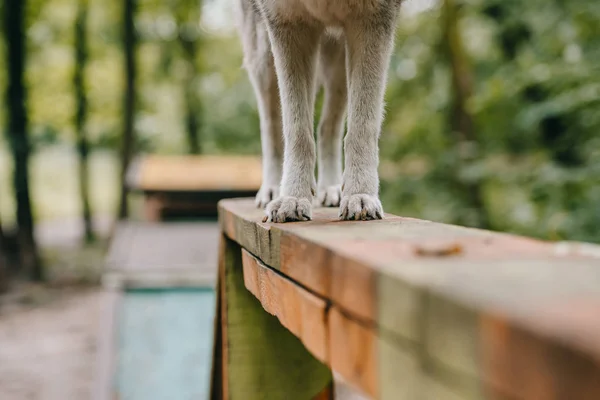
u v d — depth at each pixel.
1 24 14.10
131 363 4.85
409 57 12.37
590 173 7.05
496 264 1.00
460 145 9.91
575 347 0.60
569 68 7.65
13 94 13.37
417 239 1.33
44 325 10.01
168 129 18.75
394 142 11.52
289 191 2.44
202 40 17.05
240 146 17.30
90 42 17.16
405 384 0.91
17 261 13.48
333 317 1.21
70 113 17.59
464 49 11.16
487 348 0.72
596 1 7.90
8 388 7.29
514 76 8.62
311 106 2.64
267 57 3.30
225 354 2.78
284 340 2.78
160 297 5.10
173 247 6.21
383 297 0.97
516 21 10.15
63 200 26.78
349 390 5.50
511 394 0.69
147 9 16.34
